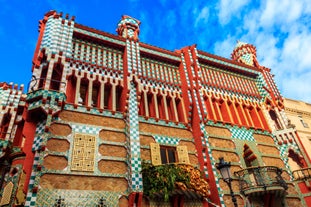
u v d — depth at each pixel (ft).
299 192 60.13
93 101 56.34
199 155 55.21
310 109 81.05
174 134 56.65
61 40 54.34
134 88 56.49
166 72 66.54
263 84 77.05
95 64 57.47
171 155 54.03
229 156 58.70
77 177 41.86
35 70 49.93
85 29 59.88
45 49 51.34
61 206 38.17
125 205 42.70
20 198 39.29
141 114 57.41
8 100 57.41
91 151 45.42
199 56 71.26
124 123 52.16
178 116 62.28
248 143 62.95
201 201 49.60
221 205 48.88
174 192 45.50
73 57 55.57
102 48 61.11
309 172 63.00
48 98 45.57
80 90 55.47
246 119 68.23
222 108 68.13
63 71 50.62
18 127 54.44
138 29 71.36
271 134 68.23
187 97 61.77
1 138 51.34
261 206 54.13
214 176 52.03
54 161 41.68
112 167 45.60
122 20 72.33
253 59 85.92
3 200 41.52
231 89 72.33
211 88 68.85
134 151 46.98
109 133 49.34
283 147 66.13
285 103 77.05
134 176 44.09
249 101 72.95
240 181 54.49
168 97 62.49
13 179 42.78
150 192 44.11
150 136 53.52
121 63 61.26
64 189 39.81
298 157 66.85
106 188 42.83
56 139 43.98
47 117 43.80
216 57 74.74
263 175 54.60
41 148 40.78
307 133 72.59
